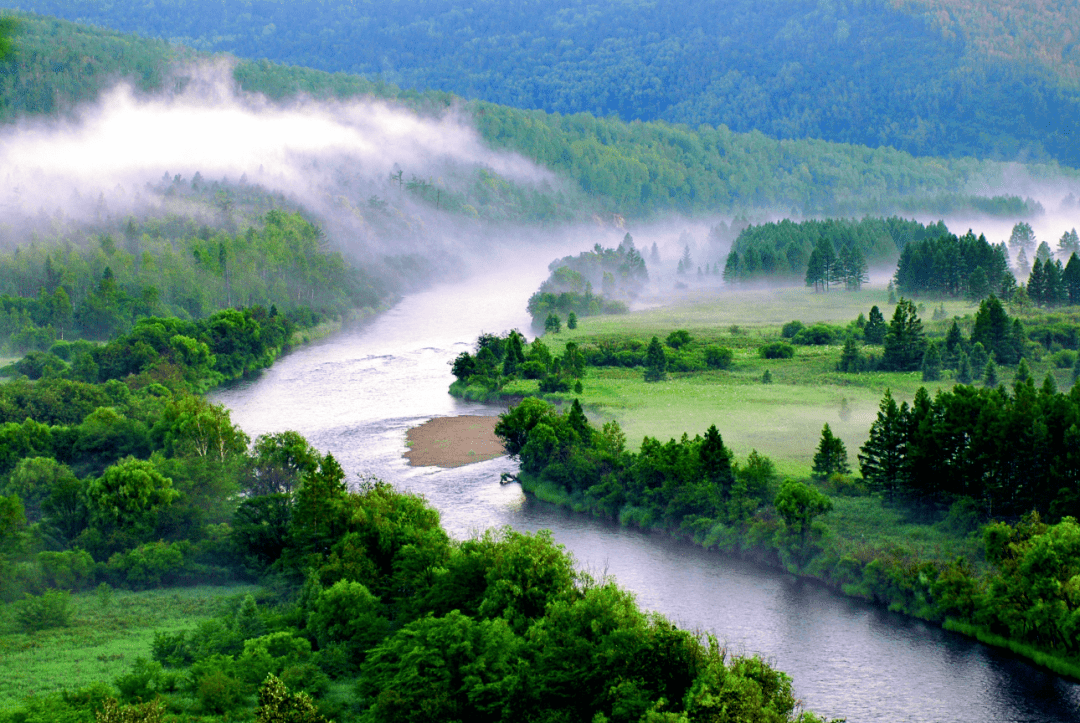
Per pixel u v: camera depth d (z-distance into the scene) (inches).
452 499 5315.0
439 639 2824.8
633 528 4854.8
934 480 4554.6
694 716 2438.5
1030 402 4475.9
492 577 3211.1
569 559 3339.1
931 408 4805.6
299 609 3385.8
